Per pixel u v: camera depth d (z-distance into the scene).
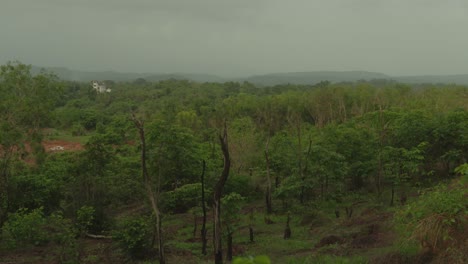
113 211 20.39
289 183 19.83
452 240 8.26
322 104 51.50
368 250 11.29
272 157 23.14
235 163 25.11
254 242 15.33
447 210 8.48
